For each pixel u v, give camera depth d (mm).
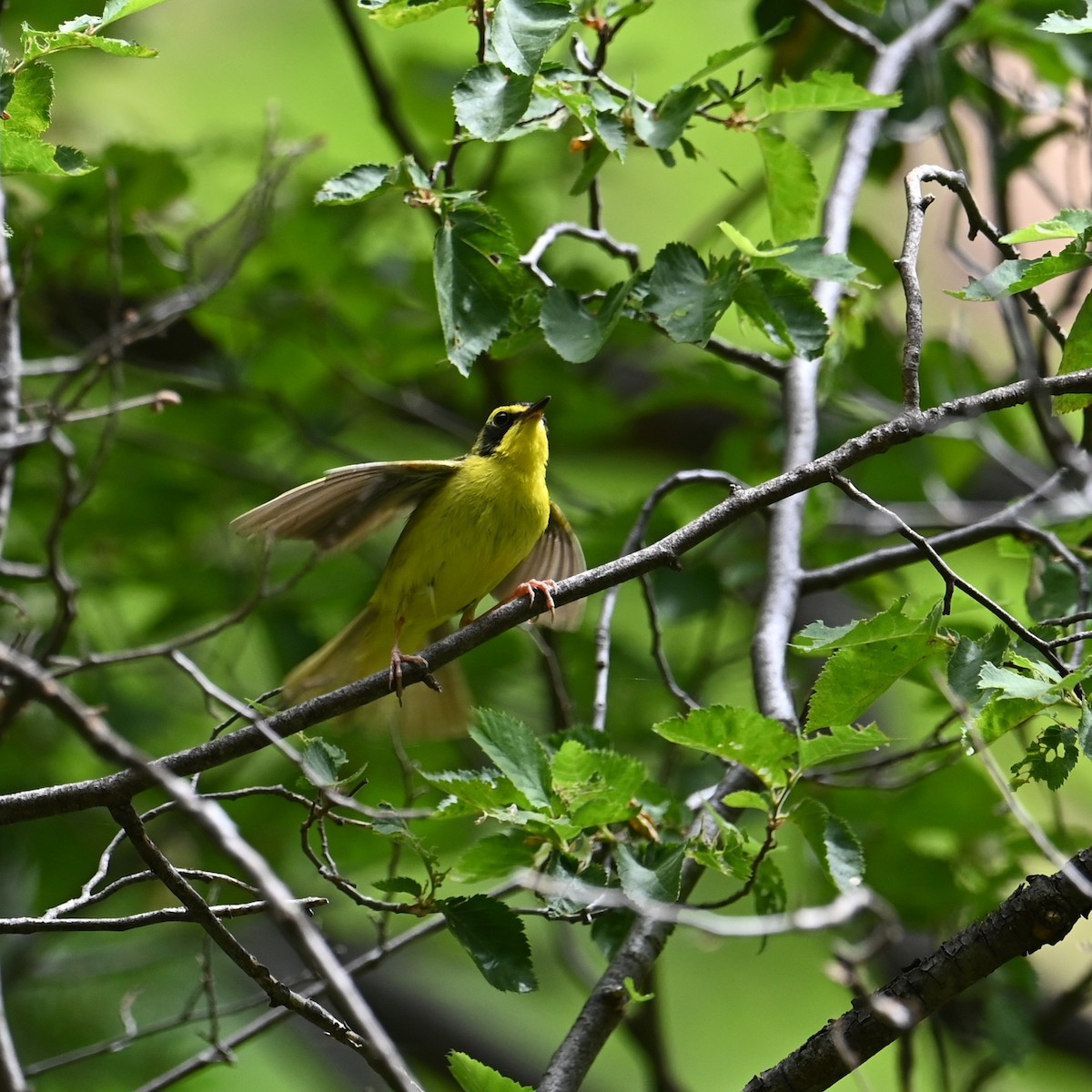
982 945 5848
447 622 9867
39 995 11430
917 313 6277
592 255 15680
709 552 12188
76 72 15188
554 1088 6355
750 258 7027
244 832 11672
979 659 6039
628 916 7547
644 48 15164
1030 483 12039
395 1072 4113
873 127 11391
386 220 13977
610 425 13773
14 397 8414
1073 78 12641
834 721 6309
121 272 12250
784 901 6941
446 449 15094
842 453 6316
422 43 14703
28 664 4391
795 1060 6035
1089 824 12992
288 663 12359
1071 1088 12062
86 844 11656
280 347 13086
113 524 13141
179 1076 7930
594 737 7523
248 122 16750
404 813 6461
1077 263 6207
